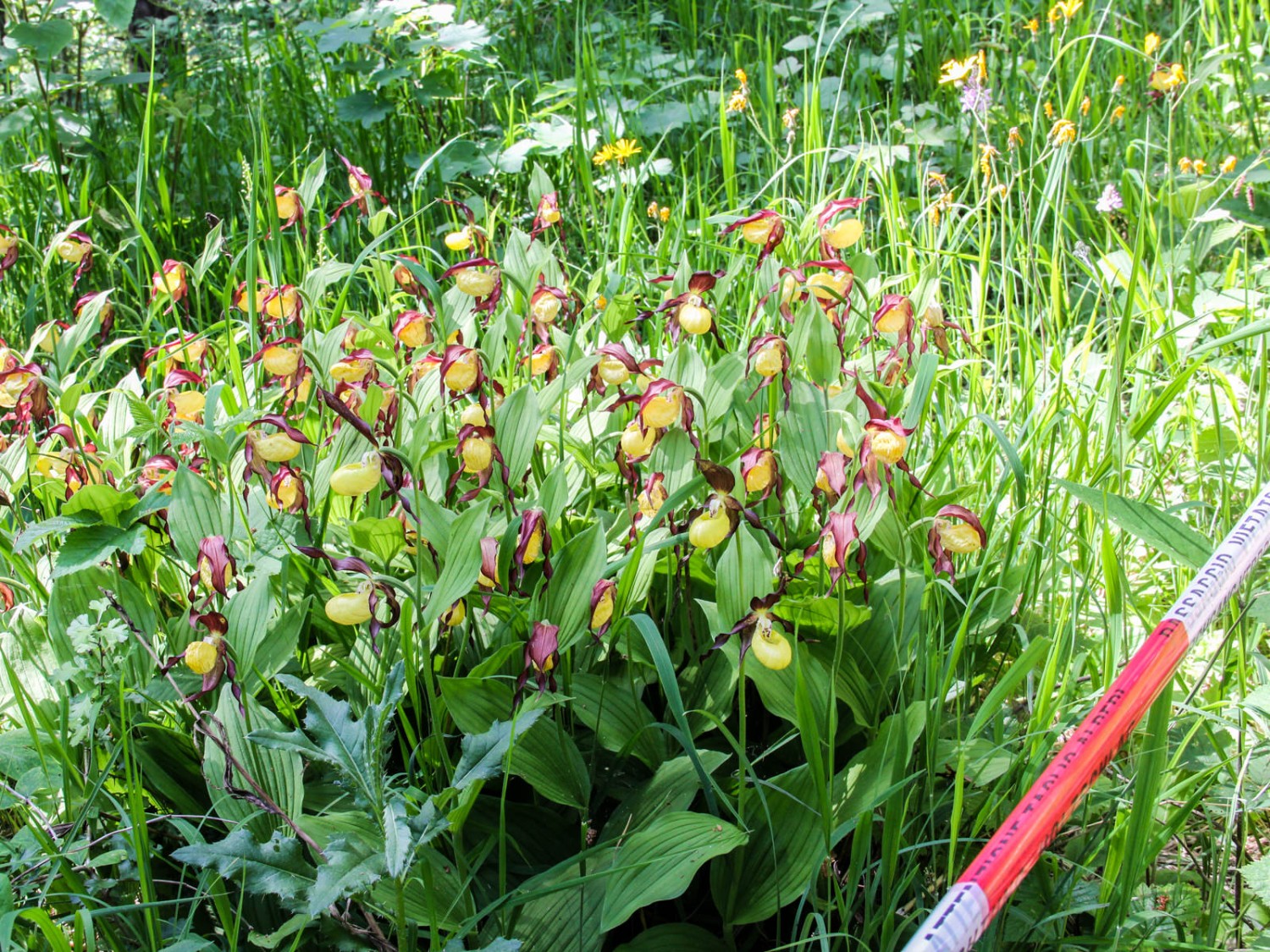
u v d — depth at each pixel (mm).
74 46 3014
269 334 1426
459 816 927
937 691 1021
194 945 887
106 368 1890
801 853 1000
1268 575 1121
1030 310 1841
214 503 1072
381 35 2582
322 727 866
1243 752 1044
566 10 3236
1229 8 2480
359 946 929
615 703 1106
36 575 1239
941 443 1278
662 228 2068
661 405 1061
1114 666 1042
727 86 2809
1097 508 1045
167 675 988
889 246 1795
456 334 1338
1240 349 1651
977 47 2719
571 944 966
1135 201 2082
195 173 2436
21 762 1098
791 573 1146
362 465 1023
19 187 2244
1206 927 1000
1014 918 977
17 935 974
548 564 1054
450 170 2314
